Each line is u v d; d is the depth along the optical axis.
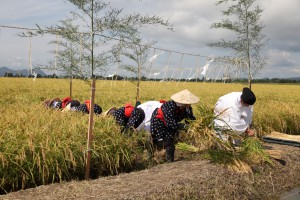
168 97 18.89
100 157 6.66
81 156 6.34
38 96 16.88
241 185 6.22
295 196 6.46
